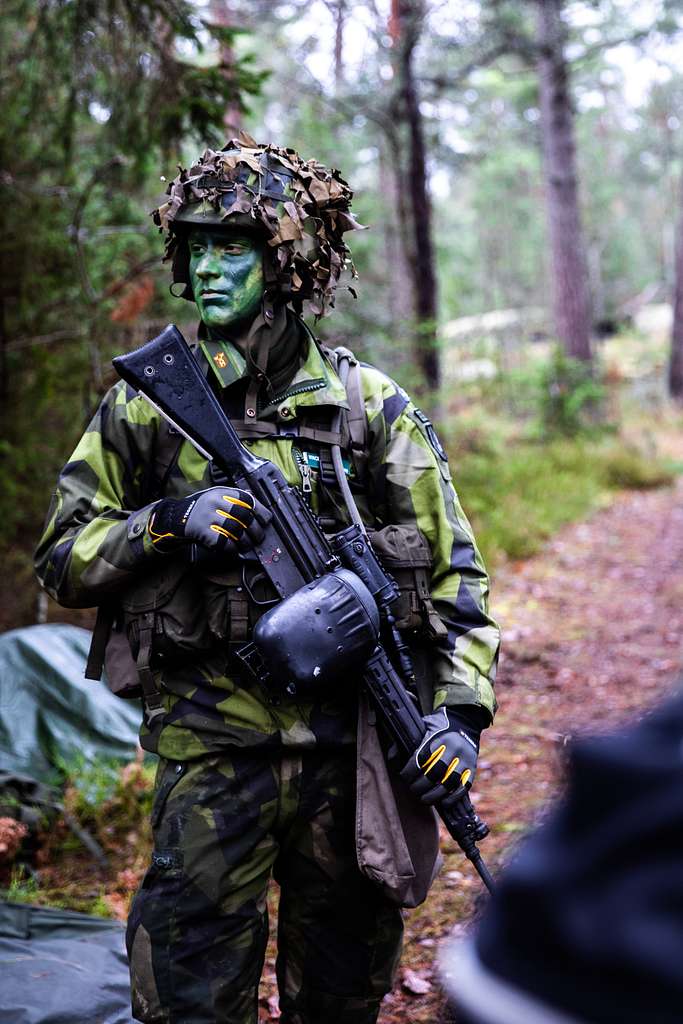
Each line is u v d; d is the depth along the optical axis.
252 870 2.07
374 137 16.55
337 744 2.09
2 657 4.24
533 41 12.39
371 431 2.20
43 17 4.93
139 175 5.63
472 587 2.17
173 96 4.82
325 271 2.23
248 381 2.17
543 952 0.70
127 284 5.88
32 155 5.64
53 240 5.72
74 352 5.89
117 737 4.13
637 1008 0.66
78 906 3.25
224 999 2.02
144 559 2.04
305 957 2.18
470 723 2.09
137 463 2.19
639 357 28.31
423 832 2.10
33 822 3.52
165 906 2.03
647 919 0.66
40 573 2.16
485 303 36.81
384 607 2.08
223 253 2.13
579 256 18.05
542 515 10.27
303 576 2.07
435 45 11.45
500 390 15.74
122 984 2.66
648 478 13.11
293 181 2.15
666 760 0.69
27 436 5.72
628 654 6.29
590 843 0.70
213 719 2.07
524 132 26.09
